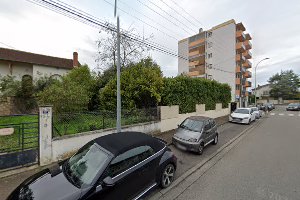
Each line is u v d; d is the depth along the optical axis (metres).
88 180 3.36
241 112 17.39
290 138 10.91
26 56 23.70
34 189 3.32
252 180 5.29
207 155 7.55
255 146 9.11
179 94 12.97
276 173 5.77
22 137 5.64
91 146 4.23
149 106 11.96
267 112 30.27
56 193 3.14
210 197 4.38
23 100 15.51
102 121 8.16
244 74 44.31
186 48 48.94
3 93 15.14
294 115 25.92
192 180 5.29
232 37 38.69
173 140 8.15
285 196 4.44
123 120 9.15
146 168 4.19
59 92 10.67
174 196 4.43
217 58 41.34
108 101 12.31
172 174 5.04
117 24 8.16
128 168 3.84
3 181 4.92
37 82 16.53
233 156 7.53
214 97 19.06
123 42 15.62
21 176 5.20
